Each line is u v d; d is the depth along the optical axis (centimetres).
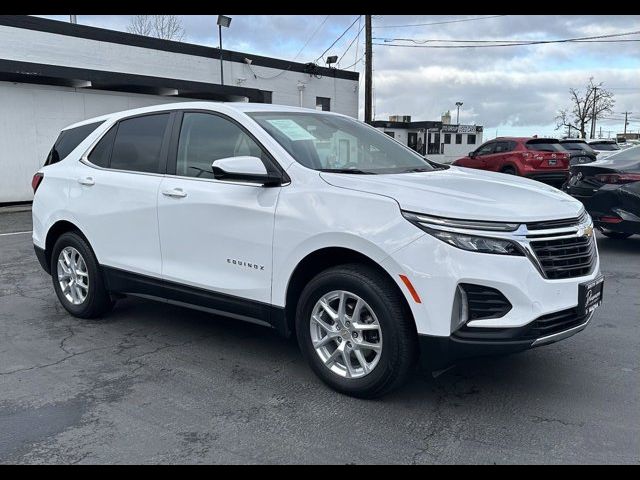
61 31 1706
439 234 323
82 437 325
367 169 412
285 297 383
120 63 1878
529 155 1692
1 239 992
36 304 591
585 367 418
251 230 392
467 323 324
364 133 479
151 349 461
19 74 1393
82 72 1484
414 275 326
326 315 377
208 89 1808
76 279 532
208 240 419
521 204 345
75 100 1603
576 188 842
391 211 338
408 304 333
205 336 491
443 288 320
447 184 375
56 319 540
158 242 453
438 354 328
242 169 369
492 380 396
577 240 352
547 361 428
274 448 313
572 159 1850
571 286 340
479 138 5678
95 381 400
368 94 2323
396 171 417
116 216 481
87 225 507
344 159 418
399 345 339
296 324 387
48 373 414
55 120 1566
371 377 353
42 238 559
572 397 370
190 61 2102
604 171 802
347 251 358
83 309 527
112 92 1688
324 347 379
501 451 308
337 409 356
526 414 348
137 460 302
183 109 462
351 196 355
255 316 402
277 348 462
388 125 4828
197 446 315
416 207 332
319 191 367
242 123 418
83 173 517
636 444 313
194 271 432
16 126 1488
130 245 476
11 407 361
